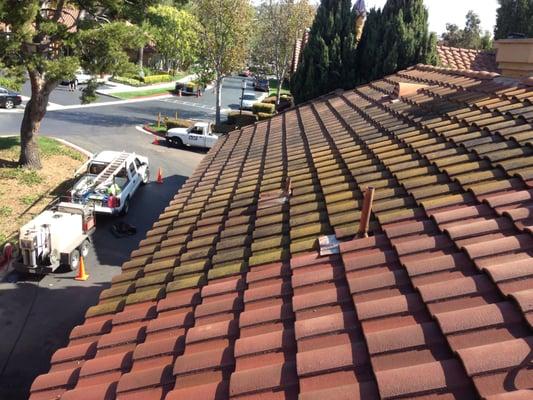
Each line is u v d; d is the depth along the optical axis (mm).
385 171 6172
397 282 3732
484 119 6676
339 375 2994
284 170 7770
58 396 3922
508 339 2791
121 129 29781
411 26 13938
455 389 2604
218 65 32469
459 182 5023
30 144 19281
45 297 11969
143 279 5359
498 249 3645
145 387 3574
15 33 15352
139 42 17375
